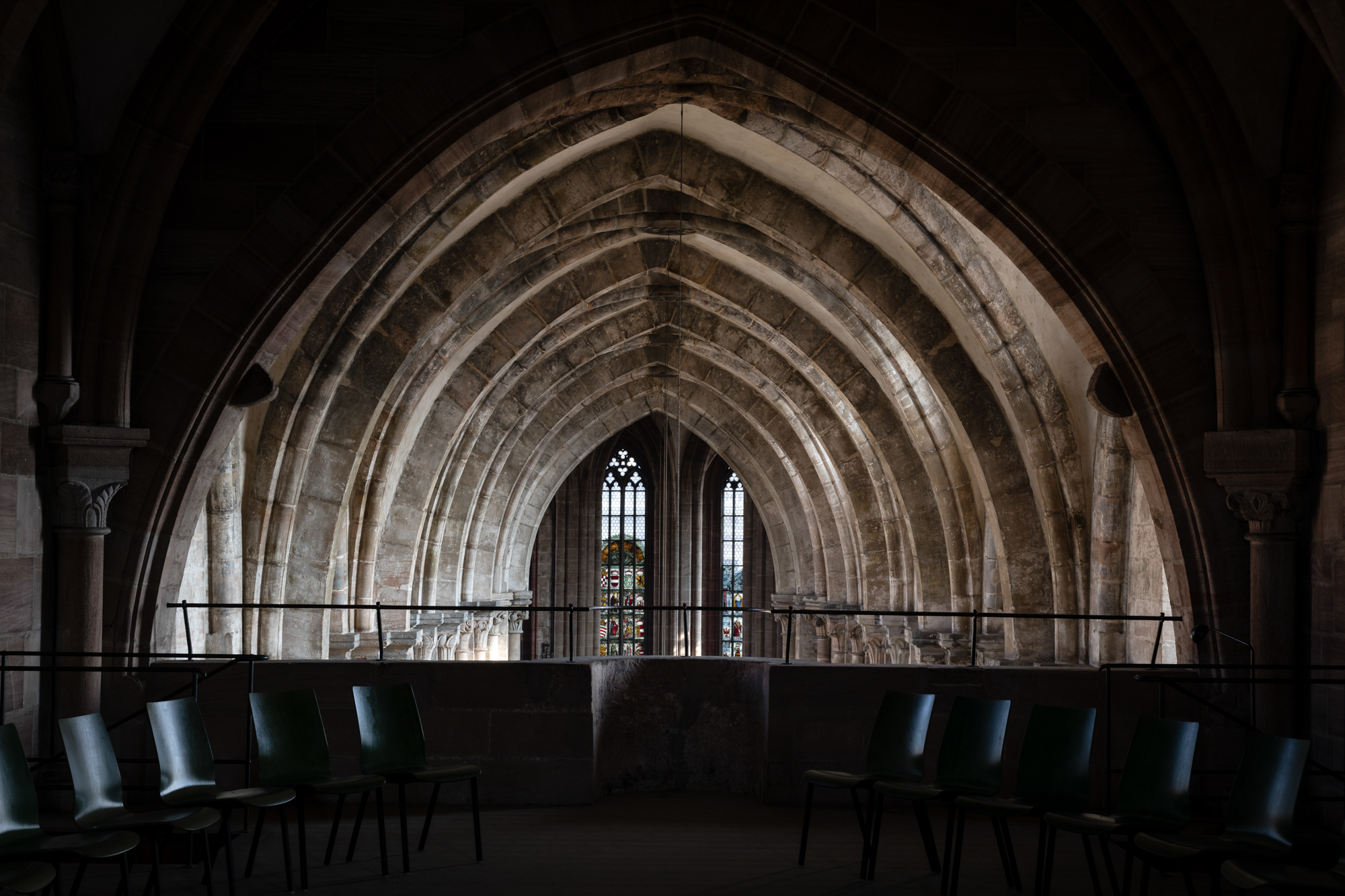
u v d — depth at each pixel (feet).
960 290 39.86
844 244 44.91
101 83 27.22
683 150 44.29
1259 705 27.81
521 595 89.92
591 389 79.97
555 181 43.70
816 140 37.37
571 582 128.88
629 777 30.81
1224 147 27.61
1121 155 28.89
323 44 28.78
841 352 58.39
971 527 52.49
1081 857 24.13
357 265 38.68
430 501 66.23
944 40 28.91
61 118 27.20
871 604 70.64
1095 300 28.96
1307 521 27.61
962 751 22.72
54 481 27.78
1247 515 27.91
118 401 28.12
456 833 26.11
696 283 57.57
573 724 29.35
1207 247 28.25
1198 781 28.19
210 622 39.96
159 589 29.04
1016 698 28.94
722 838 25.71
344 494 43.83
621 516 130.72
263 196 28.68
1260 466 27.53
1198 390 28.66
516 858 23.82
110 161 27.63
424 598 67.56
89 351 27.94
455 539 69.92
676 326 70.23
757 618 127.03
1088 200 28.81
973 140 28.89
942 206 37.55
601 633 129.70
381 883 21.79
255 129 28.76
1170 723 20.58
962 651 52.60
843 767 29.09
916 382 51.93
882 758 23.56
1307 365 27.58
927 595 58.29
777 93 30.04
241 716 28.89
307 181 28.71
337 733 29.01
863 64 28.89
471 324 51.37
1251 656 28.09
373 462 49.85
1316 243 27.35
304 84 28.76
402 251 40.27
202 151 28.71
